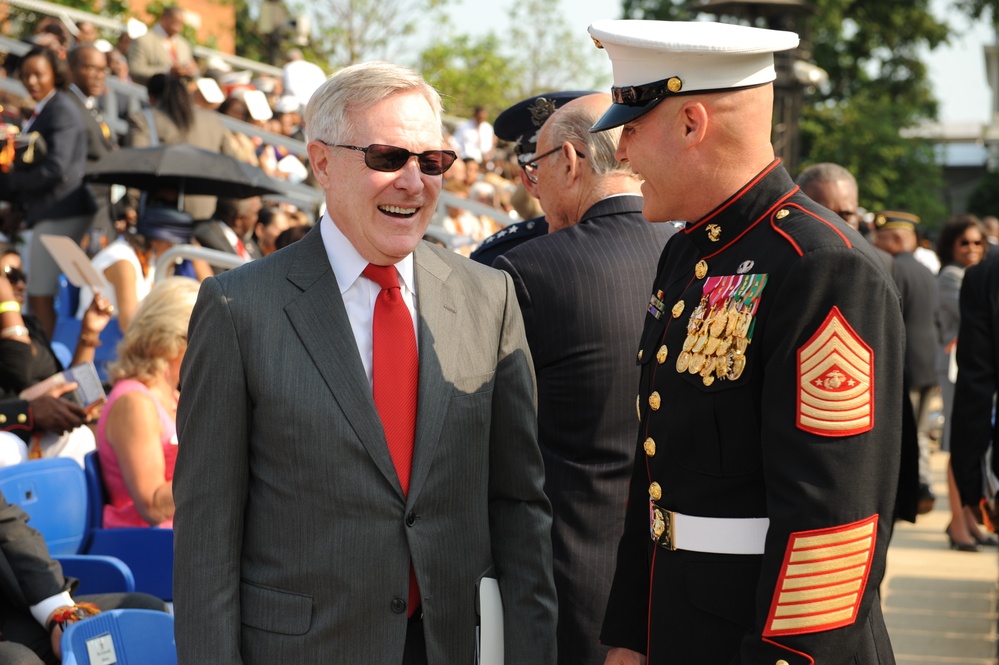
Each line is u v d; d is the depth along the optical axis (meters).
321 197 7.97
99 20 10.44
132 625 2.74
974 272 4.09
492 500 2.31
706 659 2.03
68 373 4.02
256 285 2.11
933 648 4.87
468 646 2.16
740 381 1.95
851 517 1.83
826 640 1.83
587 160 2.87
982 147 50.50
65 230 6.28
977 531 6.66
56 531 3.50
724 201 2.06
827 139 32.19
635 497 2.27
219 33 20.31
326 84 2.15
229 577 2.03
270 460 2.06
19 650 2.71
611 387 2.72
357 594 2.03
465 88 20.75
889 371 1.88
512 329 2.31
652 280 2.79
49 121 6.29
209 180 5.69
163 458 3.65
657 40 2.01
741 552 1.99
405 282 2.21
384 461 2.06
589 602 2.69
